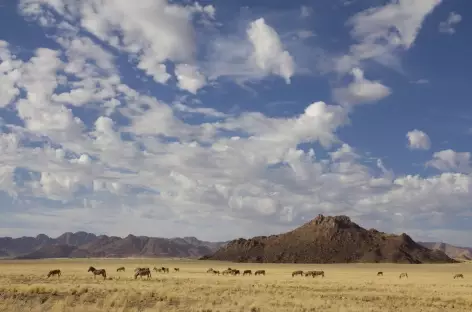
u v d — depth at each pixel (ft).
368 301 126.41
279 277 294.87
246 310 93.97
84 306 89.40
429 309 111.24
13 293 105.50
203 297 115.96
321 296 136.56
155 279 211.82
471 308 117.91
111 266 481.87
